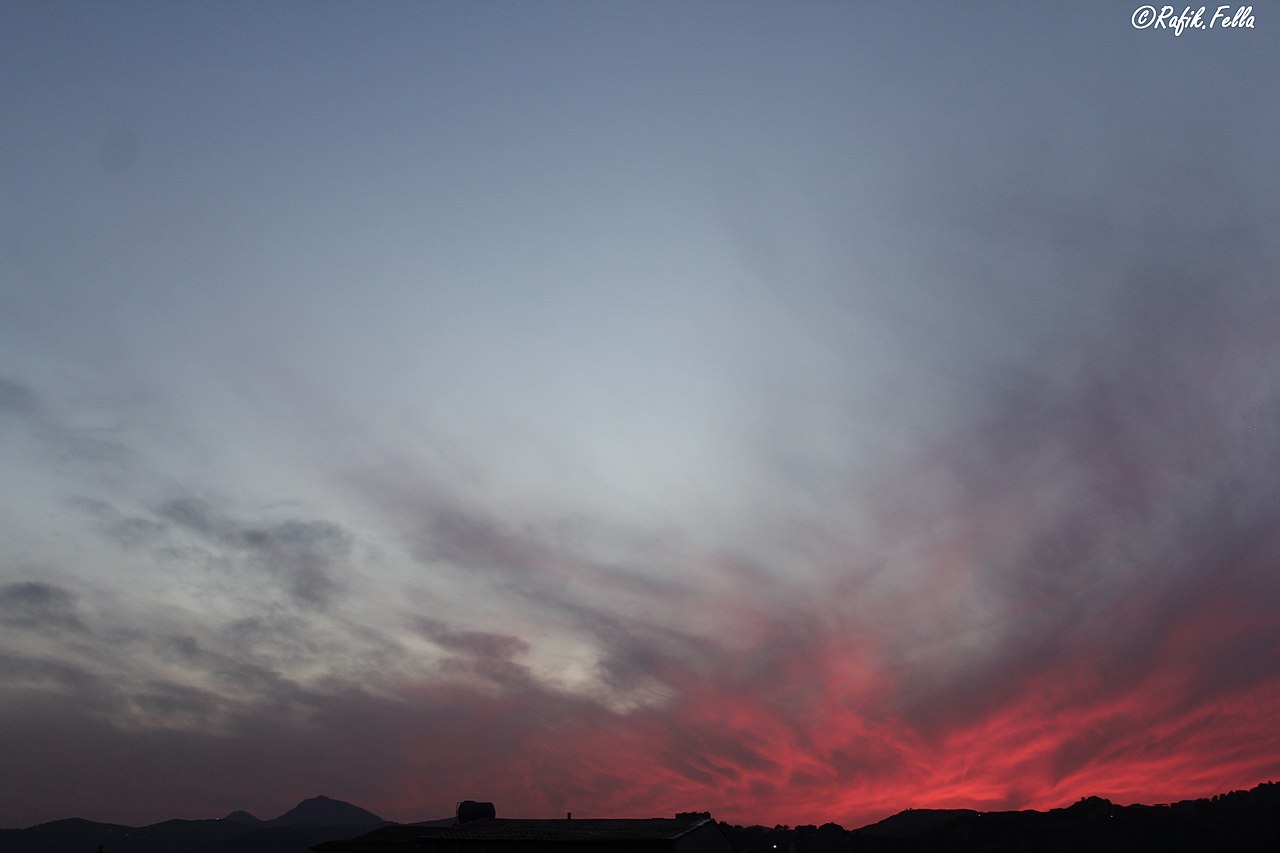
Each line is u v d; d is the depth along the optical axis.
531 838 53.41
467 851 54.84
